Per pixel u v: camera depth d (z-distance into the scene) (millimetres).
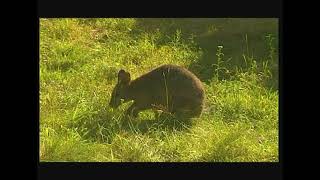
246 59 16094
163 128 12180
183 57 16203
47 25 17453
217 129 11812
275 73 15164
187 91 12633
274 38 16719
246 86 14383
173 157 11156
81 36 17297
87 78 14586
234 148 11266
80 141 11203
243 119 12695
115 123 12086
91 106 12852
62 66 15461
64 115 12453
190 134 11695
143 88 12742
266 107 13211
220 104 13336
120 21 18031
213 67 15664
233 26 17594
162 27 18000
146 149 11195
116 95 12852
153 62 15867
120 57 16094
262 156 11266
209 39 17234
